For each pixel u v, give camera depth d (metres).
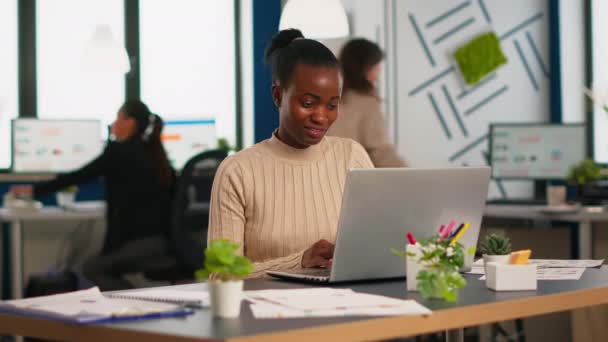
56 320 1.43
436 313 1.46
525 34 6.80
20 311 1.50
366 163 2.36
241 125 6.32
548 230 4.66
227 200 2.18
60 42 5.86
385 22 6.18
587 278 1.91
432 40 6.40
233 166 2.20
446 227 1.96
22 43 5.79
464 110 6.55
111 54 5.36
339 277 1.84
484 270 1.98
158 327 1.32
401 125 6.29
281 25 4.34
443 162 6.48
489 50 6.53
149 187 4.42
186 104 6.21
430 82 6.40
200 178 4.34
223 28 6.28
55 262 5.62
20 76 5.79
